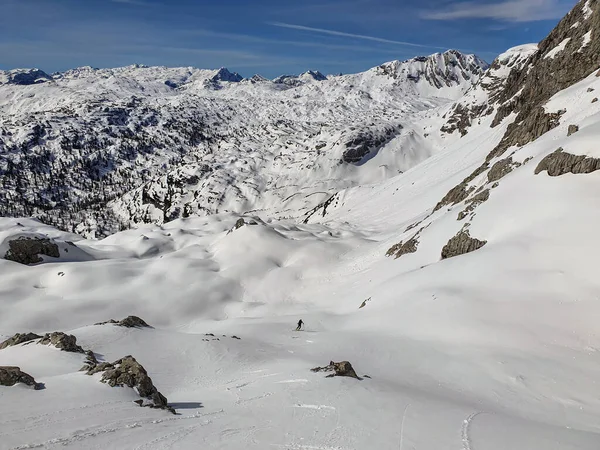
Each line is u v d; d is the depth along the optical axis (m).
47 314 68.19
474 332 34.34
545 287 37.34
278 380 23.33
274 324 53.06
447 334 35.41
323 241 102.62
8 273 82.88
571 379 25.67
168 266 91.75
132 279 85.69
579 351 29.47
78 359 26.09
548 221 44.94
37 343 28.92
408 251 68.38
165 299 77.94
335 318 52.84
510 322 34.34
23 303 71.69
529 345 31.08
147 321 71.69
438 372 28.14
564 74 100.44
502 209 52.19
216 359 31.41
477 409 19.44
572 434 15.72
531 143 70.38
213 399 20.48
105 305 73.31
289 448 13.57
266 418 16.58
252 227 105.12
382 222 126.06
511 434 15.18
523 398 23.53
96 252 107.06
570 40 110.12
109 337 35.09
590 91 72.12
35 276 83.00
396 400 18.94
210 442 13.77
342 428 15.46
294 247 98.25
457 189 83.62
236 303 79.50
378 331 40.72
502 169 67.69
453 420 16.56
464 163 130.50
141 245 115.00
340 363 24.52
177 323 72.06
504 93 196.50
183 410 18.28
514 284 39.16
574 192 45.88
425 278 49.84
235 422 16.02
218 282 85.88
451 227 61.06
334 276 83.50
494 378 26.38
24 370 22.94
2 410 14.72
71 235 125.56
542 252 41.34
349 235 113.19
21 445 12.04
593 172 46.81
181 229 134.25
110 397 17.58
